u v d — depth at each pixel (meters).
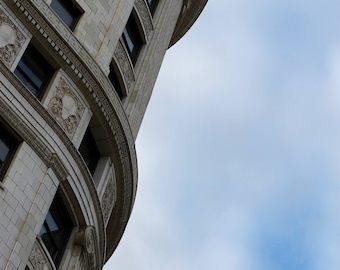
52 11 30.00
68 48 29.91
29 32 29.14
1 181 25.53
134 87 36.88
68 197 28.55
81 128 30.05
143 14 38.22
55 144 27.92
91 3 33.25
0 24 28.05
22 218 25.48
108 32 33.59
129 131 32.75
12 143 26.80
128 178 33.56
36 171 26.80
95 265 30.58
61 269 28.12
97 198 30.12
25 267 25.67
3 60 27.53
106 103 31.08
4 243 24.41
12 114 26.59
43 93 28.94
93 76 30.55
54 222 28.50
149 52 38.66
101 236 30.84
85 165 29.20
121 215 34.69
